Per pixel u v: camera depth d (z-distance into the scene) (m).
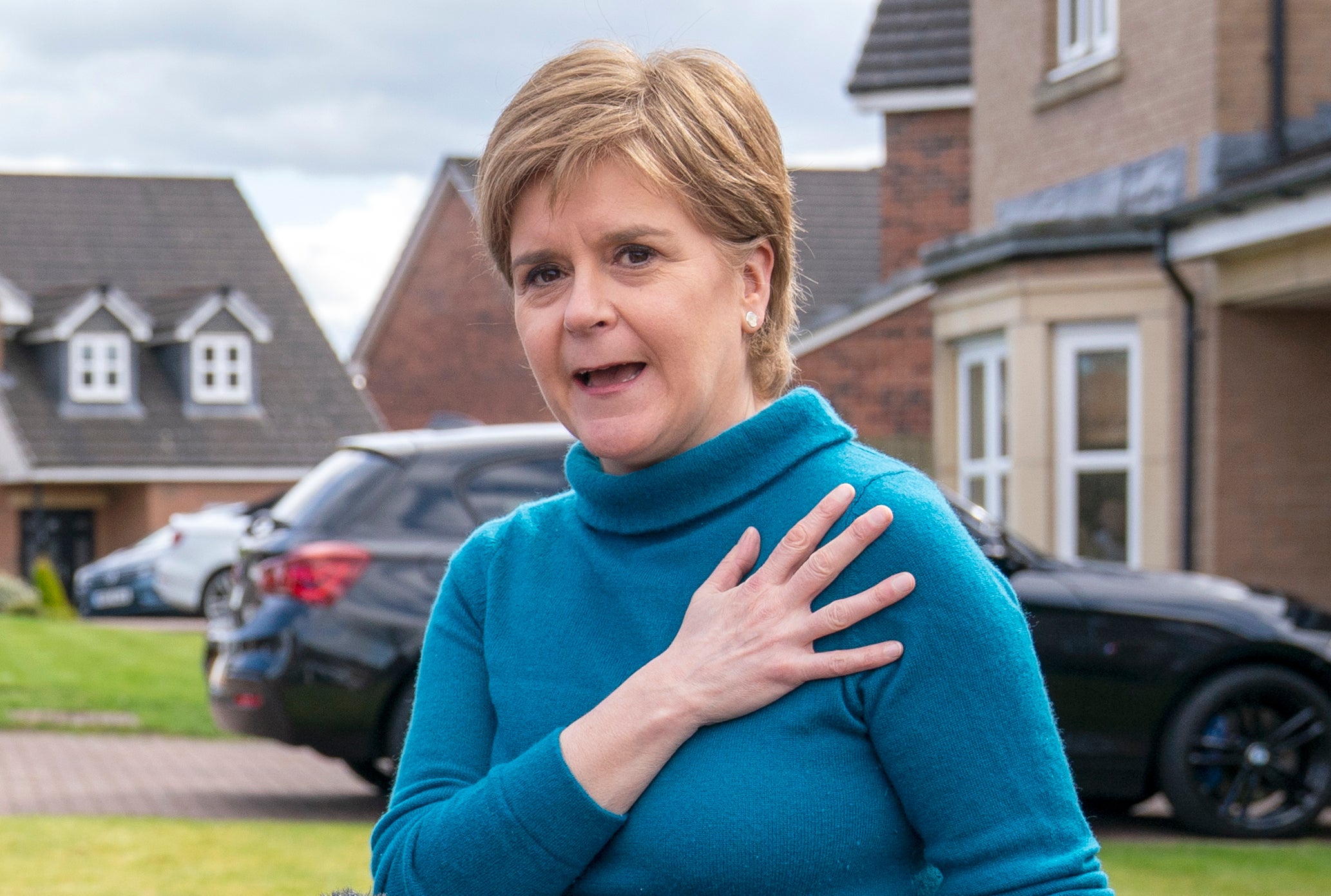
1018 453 10.71
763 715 1.49
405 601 6.54
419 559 6.62
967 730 1.44
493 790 1.55
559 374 1.62
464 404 31.70
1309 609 6.75
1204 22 10.05
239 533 22.14
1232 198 8.91
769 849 1.45
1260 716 6.66
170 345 33.81
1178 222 9.66
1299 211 8.59
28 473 31.48
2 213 36.22
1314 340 9.97
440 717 1.74
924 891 1.53
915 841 1.51
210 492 32.88
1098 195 11.29
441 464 6.84
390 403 33.38
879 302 16.14
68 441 32.19
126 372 33.25
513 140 1.57
